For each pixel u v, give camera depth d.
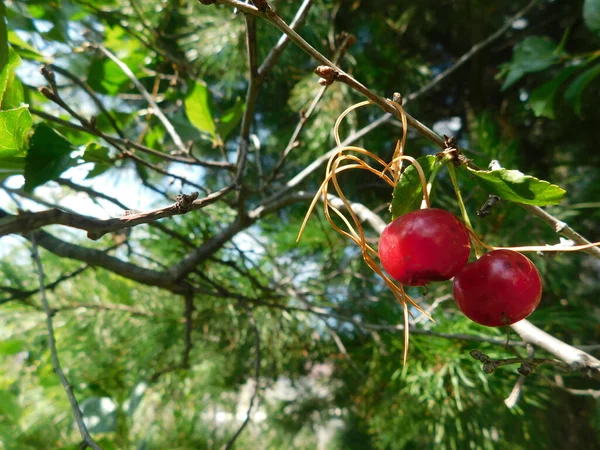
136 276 0.18
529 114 0.27
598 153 0.27
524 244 0.21
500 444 0.20
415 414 0.21
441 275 0.08
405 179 0.09
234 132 0.32
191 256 0.18
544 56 0.19
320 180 0.25
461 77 0.30
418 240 0.08
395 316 0.21
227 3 0.08
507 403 0.09
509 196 0.09
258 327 0.24
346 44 0.14
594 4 0.17
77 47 0.19
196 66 0.24
